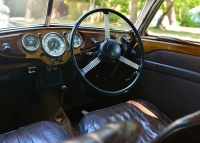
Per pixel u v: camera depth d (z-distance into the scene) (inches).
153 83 61.7
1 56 49.3
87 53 55.2
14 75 56.7
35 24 58.2
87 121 45.6
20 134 40.4
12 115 68.5
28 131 41.2
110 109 50.3
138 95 67.8
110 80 73.9
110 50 49.4
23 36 50.6
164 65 56.9
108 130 16.7
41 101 65.2
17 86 67.4
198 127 17.9
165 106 59.4
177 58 53.3
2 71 54.7
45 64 55.4
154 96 62.3
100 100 81.7
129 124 18.4
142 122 46.4
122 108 50.8
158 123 46.6
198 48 47.9
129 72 66.5
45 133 40.6
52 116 62.3
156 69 59.6
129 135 17.2
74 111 79.1
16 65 53.5
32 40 51.5
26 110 66.9
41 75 58.3
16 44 50.0
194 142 19.5
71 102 81.2
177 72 53.6
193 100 51.0
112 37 59.6
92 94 83.7
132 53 60.9
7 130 67.0
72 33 47.4
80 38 56.5
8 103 67.5
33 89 65.6
